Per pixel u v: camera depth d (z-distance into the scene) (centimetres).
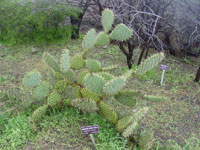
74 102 209
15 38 384
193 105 289
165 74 366
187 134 237
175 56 448
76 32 475
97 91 203
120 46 343
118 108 265
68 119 233
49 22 387
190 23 382
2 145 201
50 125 224
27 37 399
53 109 233
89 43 239
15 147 200
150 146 201
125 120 201
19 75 327
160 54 205
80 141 209
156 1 344
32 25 379
